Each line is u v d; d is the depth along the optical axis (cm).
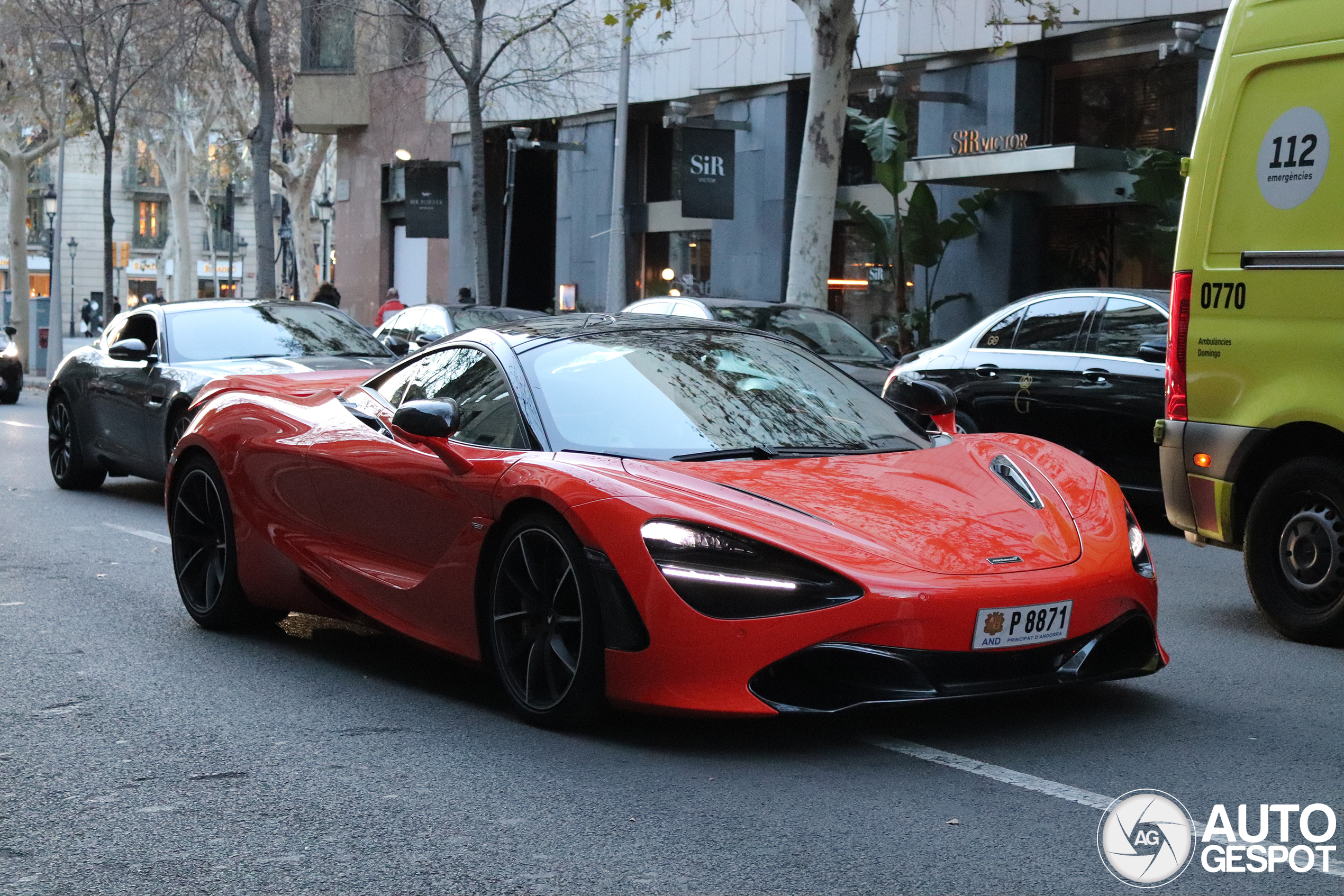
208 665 568
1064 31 1897
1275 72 607
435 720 479
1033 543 441
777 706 411
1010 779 405
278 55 3662
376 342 1062
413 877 338
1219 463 629
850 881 330
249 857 354
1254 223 614
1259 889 325
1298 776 411
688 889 327
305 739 459
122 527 947
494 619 480
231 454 613
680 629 416
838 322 1377
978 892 324
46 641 612
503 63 3120
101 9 2964
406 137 3512
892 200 2256
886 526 432
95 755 444
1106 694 507
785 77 2388
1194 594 731
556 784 406
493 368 527
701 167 2359
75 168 6938
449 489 497
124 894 332
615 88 2806
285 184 3991
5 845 365
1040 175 1931
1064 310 1023
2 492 1138
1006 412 1033
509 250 2853
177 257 4753
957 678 416
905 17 2100
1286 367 602
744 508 430
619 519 432
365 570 544
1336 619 589
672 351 543
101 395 1085
